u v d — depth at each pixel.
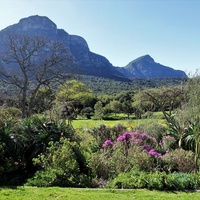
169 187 6.54
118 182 6.72
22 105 27.55
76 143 7.95
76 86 40.16
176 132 11.23
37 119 8.39
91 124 18.08
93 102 47.69
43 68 30.84
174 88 19.86
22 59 30.89
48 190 6.04
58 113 10.08
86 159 7.83
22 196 5.58
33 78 30.67
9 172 7.07
